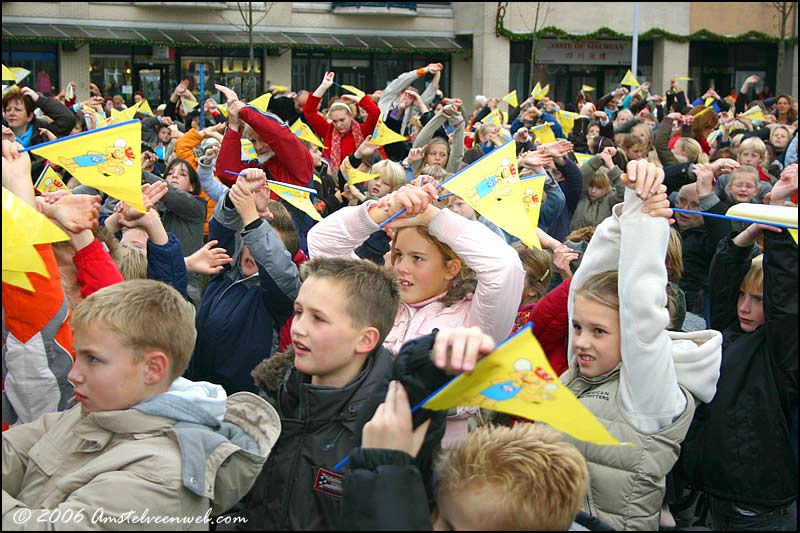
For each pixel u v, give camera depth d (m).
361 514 1.83
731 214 3.09
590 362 2.84
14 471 2.49
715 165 6.38
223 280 4.19
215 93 26.72
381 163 6.79
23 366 2.65
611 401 2.80
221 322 4.00
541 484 2.03
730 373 3.31
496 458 2.08
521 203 3.51
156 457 2.30
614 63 28.09
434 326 3.13
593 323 2.81
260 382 2.81
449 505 2.07
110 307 2.40
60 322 2.69
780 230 3.11
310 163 5.88
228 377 4.01
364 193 8.02
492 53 26.89
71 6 25.11
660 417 2.72
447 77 28.64
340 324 2.56
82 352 2.40
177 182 6.50
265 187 4.11
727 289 3.58
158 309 2.45
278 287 3.63
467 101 28.62
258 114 5.60
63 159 2.84
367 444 1.93
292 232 4.38
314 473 2.51
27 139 7.33
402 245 3.25
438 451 2.29
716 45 27.72
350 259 2.74
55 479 2.41
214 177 6.30
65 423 2.51
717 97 16.34
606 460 2.74
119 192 2.83
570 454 2.12
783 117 12.96
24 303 2.62
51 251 2.69
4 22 24.52
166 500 2.25
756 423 3.23
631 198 2.70
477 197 3.51
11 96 7.19
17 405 2.70
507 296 3.00
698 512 3.50
